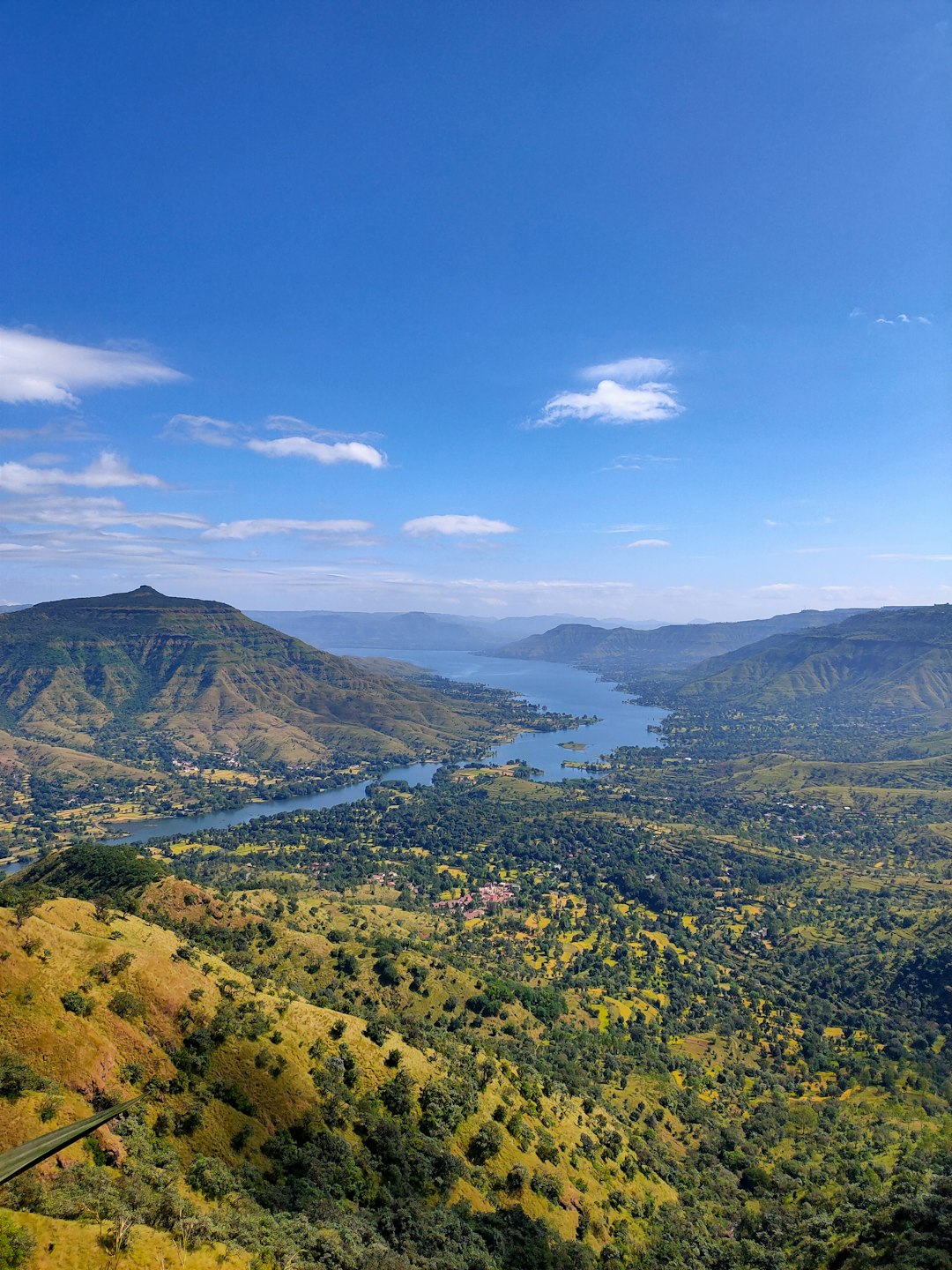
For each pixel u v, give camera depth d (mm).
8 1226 41406
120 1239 44000
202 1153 65938
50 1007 66688
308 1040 85312
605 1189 91375
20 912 75062
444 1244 67750
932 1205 82188
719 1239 91188
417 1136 80500
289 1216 62125
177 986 79375
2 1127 53875
